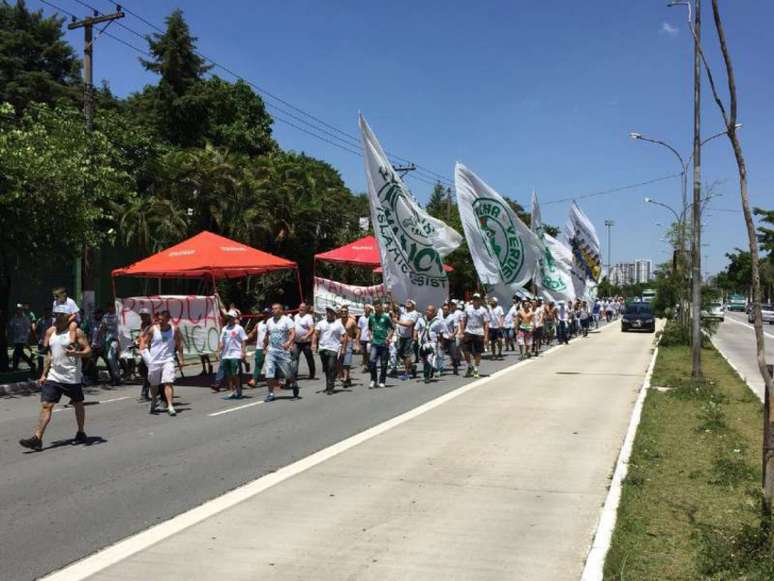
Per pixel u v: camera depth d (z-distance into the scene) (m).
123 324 17.36
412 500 6.95
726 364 21.25
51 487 7.52
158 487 7.51
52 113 19.22
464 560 5.38
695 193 16.23
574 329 35.88
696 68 16.20
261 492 7.21
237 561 5.35
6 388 15.68
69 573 5.12
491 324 22.67
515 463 8.47
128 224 28.05
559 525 6.21
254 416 12.07
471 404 13.04
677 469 8.16
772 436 5.73
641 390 14.71
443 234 18.27
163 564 5.28
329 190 41.44
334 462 8.49
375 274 38.84
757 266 5.49
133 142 28.20
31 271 18.38
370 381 17.03
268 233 32.19
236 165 32.31
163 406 13.23
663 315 38.81
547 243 29.81
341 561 5.35
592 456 8.84
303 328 17.45
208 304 18.03
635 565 5.19
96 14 20.41
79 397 9.82
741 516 6.34
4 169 15.55
